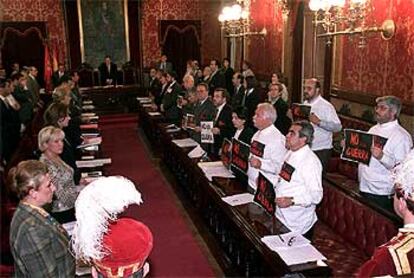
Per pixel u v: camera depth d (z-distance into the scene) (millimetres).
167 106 8312
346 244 3775
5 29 12656
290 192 3406
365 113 6316
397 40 5621
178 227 5270
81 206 1541
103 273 1497
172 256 4578
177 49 13984
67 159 4277
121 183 1604
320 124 5039
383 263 1701
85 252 1497
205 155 5500
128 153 8750
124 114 12328
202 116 6160
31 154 5219
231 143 4633
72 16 13219
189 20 13891
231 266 4012
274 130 3996
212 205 4633
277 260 2883
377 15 6012
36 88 10398
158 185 6793
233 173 4609
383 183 3953
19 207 2387
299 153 3398
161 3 13781
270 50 9859
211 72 10320
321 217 4203
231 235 3982
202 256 4566
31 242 2291
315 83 5195
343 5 6125
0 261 3590
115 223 1602
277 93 6465
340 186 4086
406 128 5539
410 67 5402
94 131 6809
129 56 13859
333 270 3320
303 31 8430
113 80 13273
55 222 2432
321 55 7953
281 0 8891
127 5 13602
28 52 12953
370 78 6258
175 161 6723
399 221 3230
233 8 10336
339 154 5859
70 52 13359
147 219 5520
